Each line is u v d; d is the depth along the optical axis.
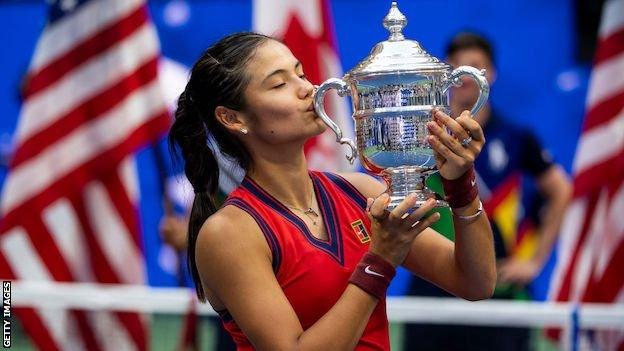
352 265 4.73
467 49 9.06
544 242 9.42
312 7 8.91
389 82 4.55
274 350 4.52
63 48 8.91
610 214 9.19
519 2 11.78
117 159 8.87
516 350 7.89
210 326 8.05
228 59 4.77
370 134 4.59
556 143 11.71
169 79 11.24
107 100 8.88
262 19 8.91
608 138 9.36
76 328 8.01
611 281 9.11
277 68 4.73
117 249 8.87
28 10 11.78
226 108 4.79
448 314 7.98
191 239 5.06
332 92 8.88
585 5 11.64
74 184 8.86
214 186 5.08
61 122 8.88
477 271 4.80
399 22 4.73
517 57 11.79
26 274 8.82
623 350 7.75
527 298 9.30
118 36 8.91
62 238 8.84
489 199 9.24
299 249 4.67
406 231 4.50
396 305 8.05
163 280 11.24
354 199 4.93
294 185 4.82
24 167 8.88
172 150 5.09
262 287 4.59
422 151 4.57
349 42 11.91
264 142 4.79
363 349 4.75
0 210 11.20
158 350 8.04
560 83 11.73
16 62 11.76
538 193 10.23
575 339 7.81
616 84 9.40
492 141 9.28
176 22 11.59
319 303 4.65
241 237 4.64
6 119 11.68
